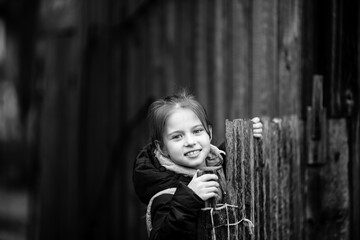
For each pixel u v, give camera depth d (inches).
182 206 114.6
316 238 175.9
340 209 179.8
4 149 603.2
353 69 180.4
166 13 261.7
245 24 217.8
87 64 298.5
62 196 311.9
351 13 179.2
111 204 288.8
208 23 239.3
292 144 164.6
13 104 596.4
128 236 280.2
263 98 199.9
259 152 141.1
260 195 141.3
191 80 248.1
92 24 296.5
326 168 178.7
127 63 281.4
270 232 147.2
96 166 295.3
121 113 283.7
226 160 125.7
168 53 260.4
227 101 228.4
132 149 279.3
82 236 300.7
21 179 586.6
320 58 180.5
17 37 570.6
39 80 340.5
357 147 181.9
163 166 124.9
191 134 123.0
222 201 125.5
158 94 265.0
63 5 316.2
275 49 193.9
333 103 179.3
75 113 305.0
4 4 563.2
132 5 277.6
